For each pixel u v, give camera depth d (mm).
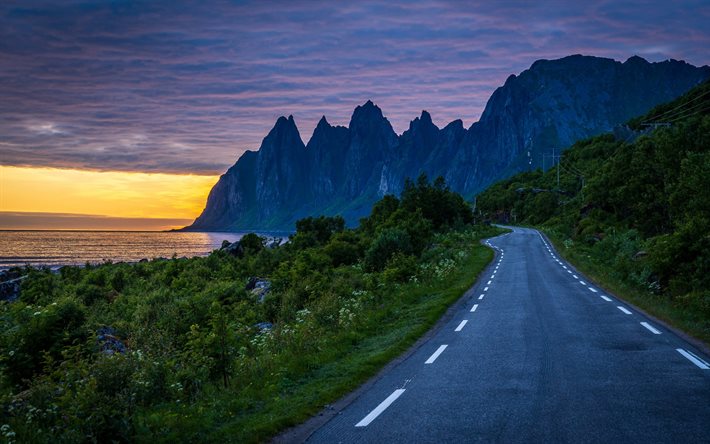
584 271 31156
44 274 45281
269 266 50938
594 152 147250
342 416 6934
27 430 6457
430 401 7316
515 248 54219
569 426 5949
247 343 14016
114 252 181875
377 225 71375
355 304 17141
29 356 12047
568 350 10367
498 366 9266
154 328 19484
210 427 6832
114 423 6199
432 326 14609
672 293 19438
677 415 6195
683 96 132750
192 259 65000
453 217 83625
